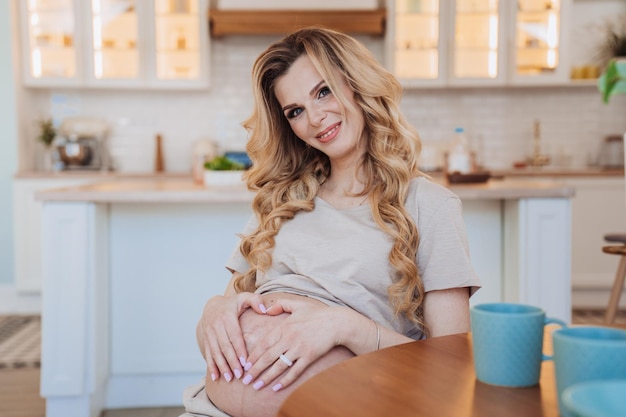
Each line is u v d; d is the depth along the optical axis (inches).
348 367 36.1
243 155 152.9
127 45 210.8
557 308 113.5
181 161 226.2
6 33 204.2
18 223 199.3
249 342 50.4
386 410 29.7
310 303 51.0
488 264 124.6
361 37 222.2
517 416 29.0
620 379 26.0
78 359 111.6
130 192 110.2
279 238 59.9
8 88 205.5
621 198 199.5
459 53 212.7
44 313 111.0
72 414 113.0
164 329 124.6
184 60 213.0
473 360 35.8
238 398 48.8
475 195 110.9
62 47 209.3
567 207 112.8
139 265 124.2
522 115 225.8
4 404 121.8
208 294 125.1
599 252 200.1
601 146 221.8
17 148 206.7
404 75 213.2
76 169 213.3
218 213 124.9
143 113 224.8
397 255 54.6
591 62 225.1
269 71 60.2
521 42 211.2
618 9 223.9
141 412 121.0
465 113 225.9
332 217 58.8
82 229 111.0
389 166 57.1
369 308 55.5
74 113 223.1
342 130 57.9
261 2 207.8
